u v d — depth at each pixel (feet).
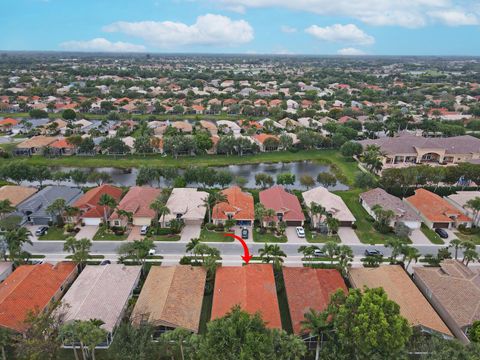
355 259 254.68
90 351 167.63
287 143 517.96
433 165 455.22
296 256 256.11
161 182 403.54
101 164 453.99
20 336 166.40
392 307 150.10
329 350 155.12
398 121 625.82
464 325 179.63
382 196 329.11
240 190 339.57
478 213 303.27
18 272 211.41
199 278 214.90
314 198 325.83
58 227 289.12
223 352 141.79
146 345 156.15
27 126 586.45
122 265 224.12
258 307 187.42
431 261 243.60
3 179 383.04
